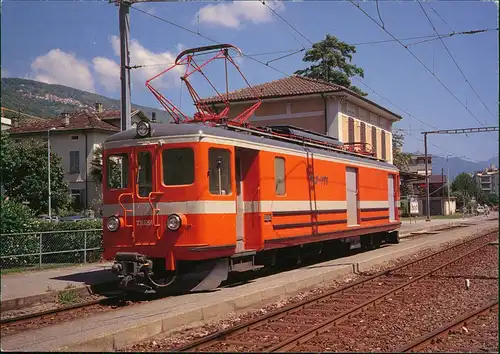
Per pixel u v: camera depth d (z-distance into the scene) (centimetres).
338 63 4206
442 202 6150
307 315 880
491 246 2042
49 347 692
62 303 1044
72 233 1512
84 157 3988
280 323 816
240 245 1182
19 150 2862
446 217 5519
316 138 1603
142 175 1076
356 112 3119
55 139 4022
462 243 2141
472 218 5178
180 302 972
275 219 1253
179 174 1044
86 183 3966
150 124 1077
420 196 6197
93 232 1568
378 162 2009
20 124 4172
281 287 1086
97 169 3666
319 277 1248
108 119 4250
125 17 1428
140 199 1062
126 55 1429
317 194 1475
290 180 1336
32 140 3030
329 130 2836
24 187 2866
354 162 1744
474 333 748
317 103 2872
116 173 1103
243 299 957
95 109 4656
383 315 869
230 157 1109
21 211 1501
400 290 1108
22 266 1409
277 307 970
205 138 1045
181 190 1033
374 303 963
